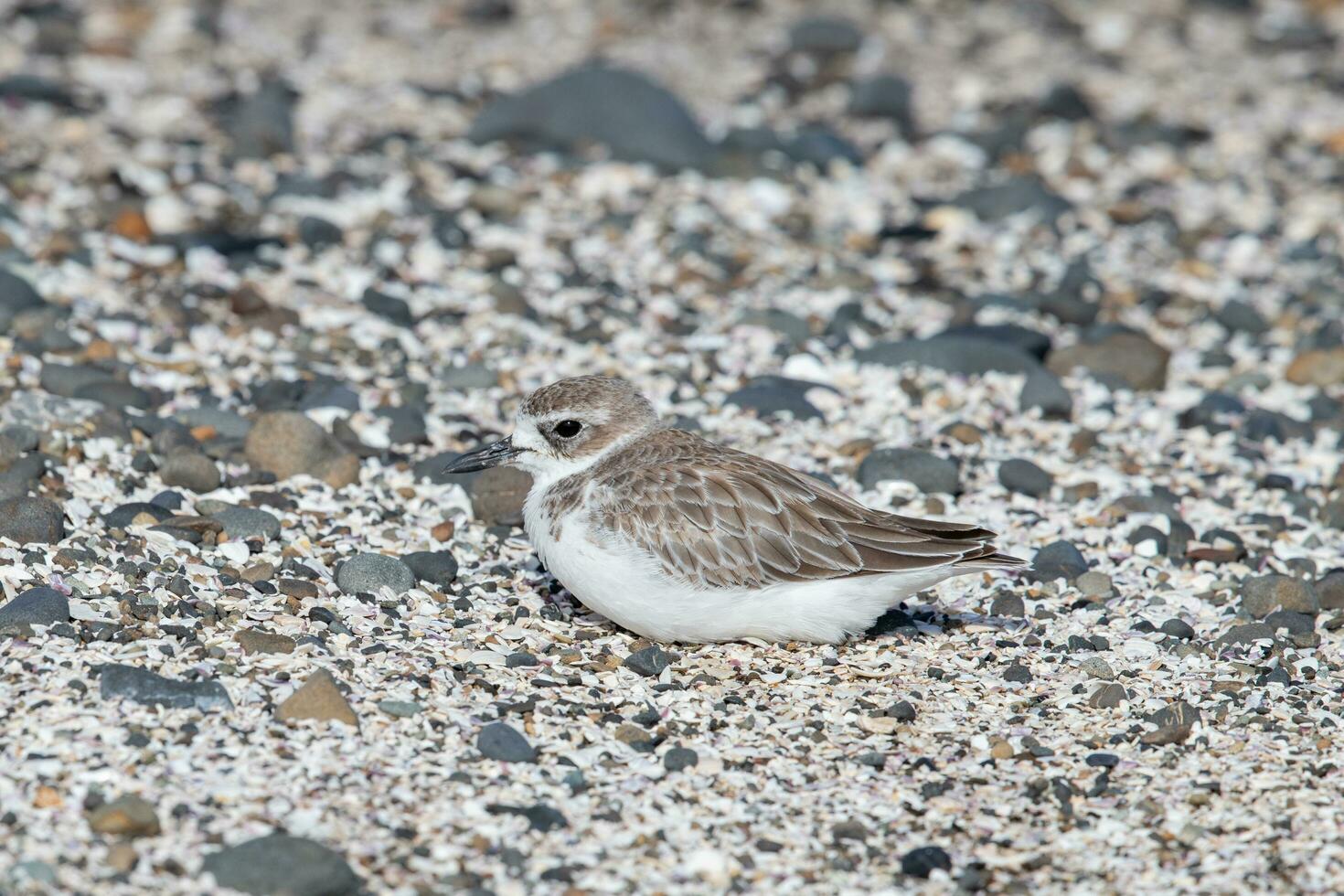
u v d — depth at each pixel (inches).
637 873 294.0
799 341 598.9
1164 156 853.8
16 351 517.3
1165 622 402.0
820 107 925.2
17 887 273.9
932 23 1093.8
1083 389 568.4
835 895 292.4
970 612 407.5
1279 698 365.1
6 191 675.4
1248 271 702.5
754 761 332.2
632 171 778.2
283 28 1001.5
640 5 1099.9
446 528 430.6
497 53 996.6
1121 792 327.3
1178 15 1130.0
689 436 386.9
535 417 385.4
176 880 280.1
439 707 341.4
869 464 479.8
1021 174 823.1
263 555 407.5
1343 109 951.6
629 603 367.9
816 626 373.1
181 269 614.2
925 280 661.3
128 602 369.4
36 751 308.7
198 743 317.1
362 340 568.1
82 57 895.1
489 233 685.9
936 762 335.9
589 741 335.0
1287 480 492.7
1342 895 294.8
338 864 282.8
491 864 292.8
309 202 701.3
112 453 455.2
